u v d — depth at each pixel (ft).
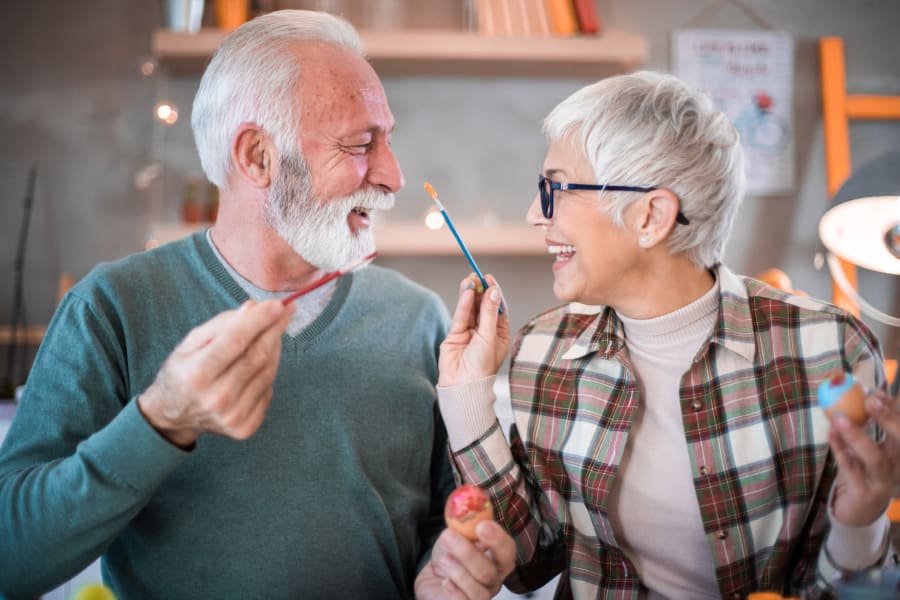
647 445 4.18
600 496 4.11
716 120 4.02
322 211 4.28
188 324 4.28
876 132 9.24
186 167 8.90
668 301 4.13
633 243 4.00
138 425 3.35
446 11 8.97
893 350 8.89
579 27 8.39
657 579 4.21
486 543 3.48
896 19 9.28
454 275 9.08
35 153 8.74
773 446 4.01
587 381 4.30
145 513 4.05
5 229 8.69
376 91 4.41
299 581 4.09
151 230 8.79
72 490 3.41
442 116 9.10
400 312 4.73
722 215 4.06
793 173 9.20
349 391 4.35
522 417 4.42
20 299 8.63
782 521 4.01
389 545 4.30
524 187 9.17
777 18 9.23
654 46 9.14
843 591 3.00
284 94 4.20
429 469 4.67
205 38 8.02
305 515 4.13
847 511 3.40
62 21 8.78
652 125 3.87
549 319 4.66
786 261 9.20
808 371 4.06
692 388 4.07
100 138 8.80
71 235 8.78
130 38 8.84
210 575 4.02
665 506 4.13
